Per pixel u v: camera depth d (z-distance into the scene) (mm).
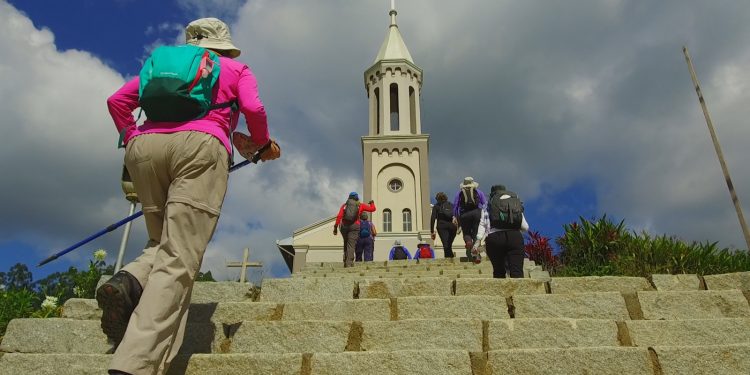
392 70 34688
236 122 3359
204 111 3027
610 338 3779
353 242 12148
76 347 3758
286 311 4277
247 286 5020
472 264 10719
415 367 3184
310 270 11562
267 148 3420
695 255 10141
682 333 3838
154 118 2977
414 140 32281
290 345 3795
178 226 2797
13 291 7285
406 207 30828
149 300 2602
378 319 4238
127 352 2434
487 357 3275
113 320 2768
